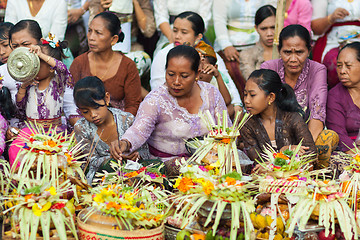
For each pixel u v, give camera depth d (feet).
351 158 12.07
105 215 10.18
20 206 9.99
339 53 15.88
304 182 10.80
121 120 13.74
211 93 14.10
